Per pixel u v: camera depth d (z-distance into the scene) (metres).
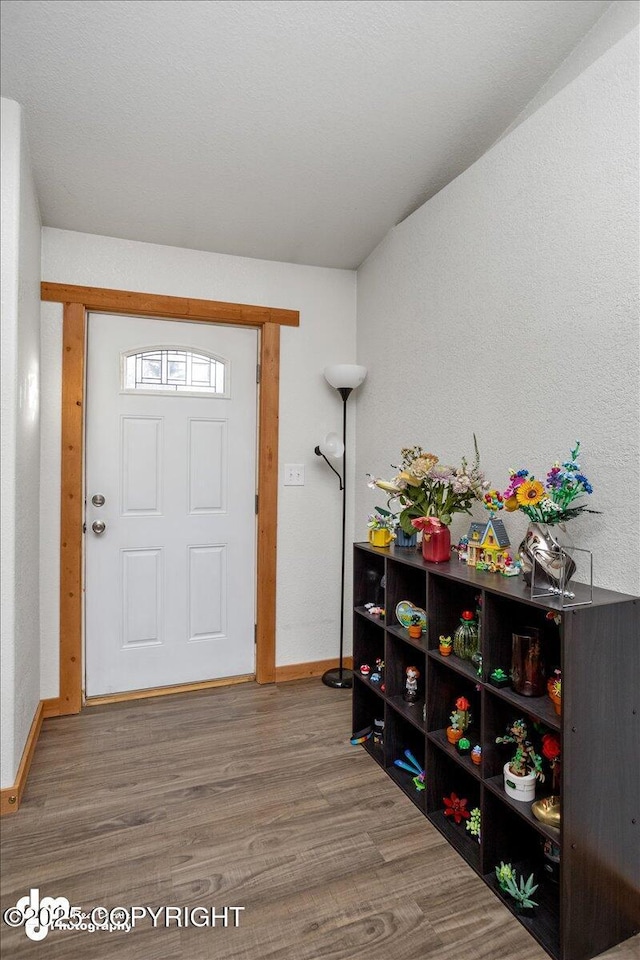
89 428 2.63
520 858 1.55
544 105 1.69
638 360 1.38
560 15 1.60
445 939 1.31
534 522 1.52
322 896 1.44
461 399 2.12
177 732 2.35
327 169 2.22
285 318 2.95
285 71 1.72
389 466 2.71
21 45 1.60
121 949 1.28
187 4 1.48
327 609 3.08
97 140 2.00
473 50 1.68
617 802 1.32
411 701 2.02
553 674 1.50
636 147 1.37
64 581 2.51
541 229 1.70
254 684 2.91
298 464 2.99
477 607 1.80
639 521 1.38
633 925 1.36
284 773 2.03
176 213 2.46
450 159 2.19
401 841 1.66
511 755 1.56
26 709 2.05
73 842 1.64
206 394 2.85
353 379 2.79
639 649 1.35
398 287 2.62
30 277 2.10
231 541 2.93
